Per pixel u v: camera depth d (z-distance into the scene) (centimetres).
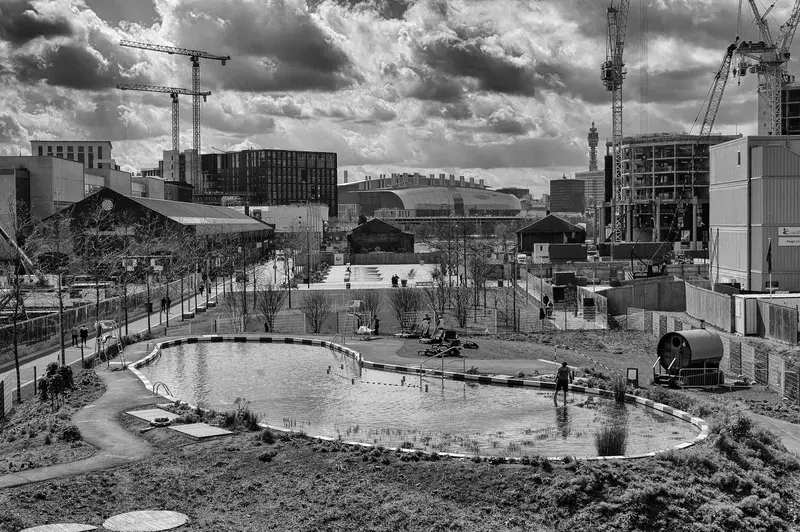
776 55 18012
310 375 5584
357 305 9125
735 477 3177
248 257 15338
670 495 2981
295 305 10175
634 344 6988
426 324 7719
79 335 7062
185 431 3694
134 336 7288
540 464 3191
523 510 2905
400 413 4372
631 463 3231
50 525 2647
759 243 9881
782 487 3203
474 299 9900
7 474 3128
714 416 4138
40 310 8900
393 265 18038
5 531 2589
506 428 4009
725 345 5759
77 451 3425
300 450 3444
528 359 5991
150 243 13350
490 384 5212
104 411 4169
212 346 7056
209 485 3070
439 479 3122
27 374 5666
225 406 4544
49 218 14275
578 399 4744
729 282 10356
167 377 5562
